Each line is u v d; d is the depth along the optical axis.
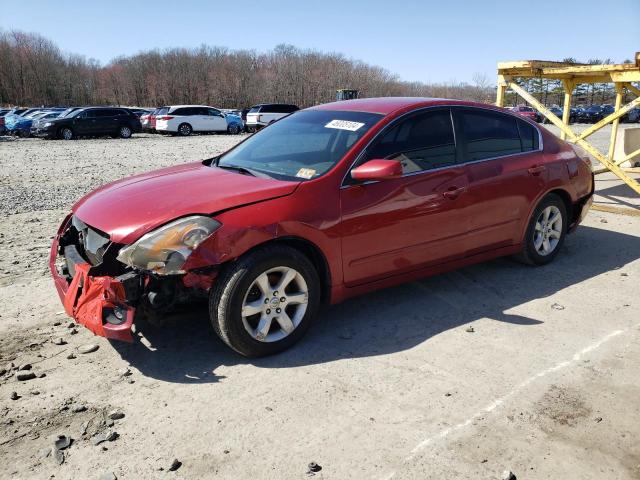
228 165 4.36
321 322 4.08
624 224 7.25
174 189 3.68
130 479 2.45
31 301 4.44
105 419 2.88
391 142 4.05
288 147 4.25
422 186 4.09
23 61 85.19
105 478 2.45
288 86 83.19
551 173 5.07
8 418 2.88
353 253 3.78
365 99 4.80
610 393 3.14
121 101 91.44
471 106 4.67
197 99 87.06
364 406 3.00
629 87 10.31
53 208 8.30
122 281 3.08
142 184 3.92
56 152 18.55
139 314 3.25
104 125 27.42
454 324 4.05
